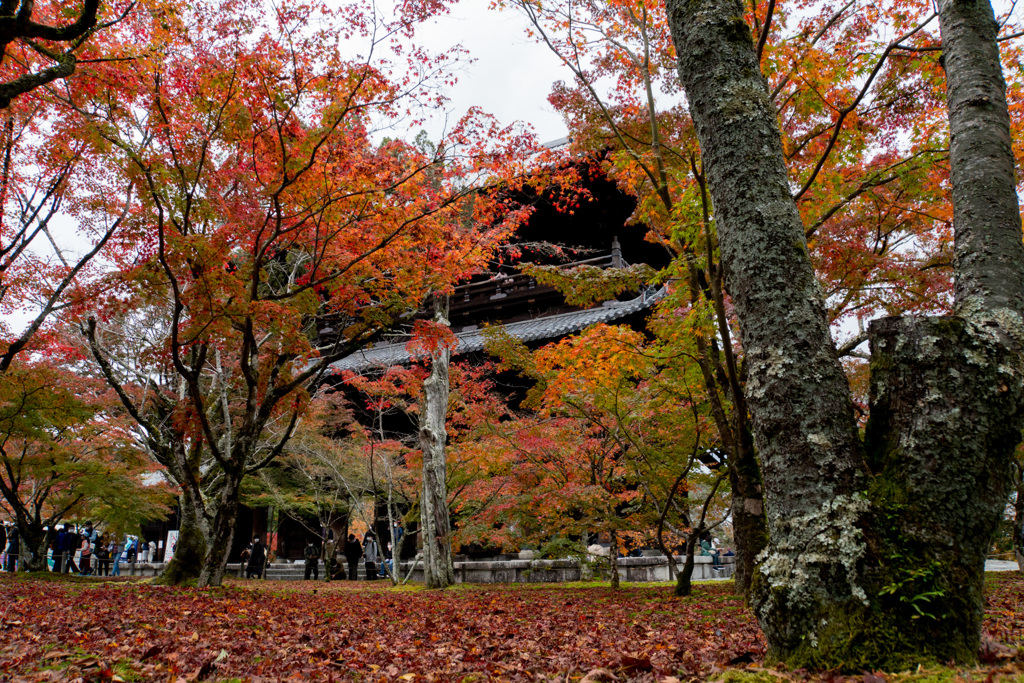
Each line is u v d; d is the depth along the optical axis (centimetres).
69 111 1048
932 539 304
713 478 1298
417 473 1883
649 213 1061
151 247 1077
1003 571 1684
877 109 944
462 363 1866
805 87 839
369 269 1178
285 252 1639
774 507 338
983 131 368
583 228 2347
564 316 2398
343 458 2094
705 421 1120
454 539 1628
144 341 1669
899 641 294
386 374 1797
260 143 1095
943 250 1093
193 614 826
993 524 310
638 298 2178
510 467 1485
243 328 1159
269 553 2789
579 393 1155
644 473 1242
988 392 312
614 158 964
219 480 1823
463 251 1198
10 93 631
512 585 1631
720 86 391
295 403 1288
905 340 328
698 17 407
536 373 1309
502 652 554
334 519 2508
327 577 2205
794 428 334
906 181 841
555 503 1262
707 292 914
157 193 984
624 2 919
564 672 436
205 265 1028
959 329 320
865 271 1019
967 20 392
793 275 352
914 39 879
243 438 1230
